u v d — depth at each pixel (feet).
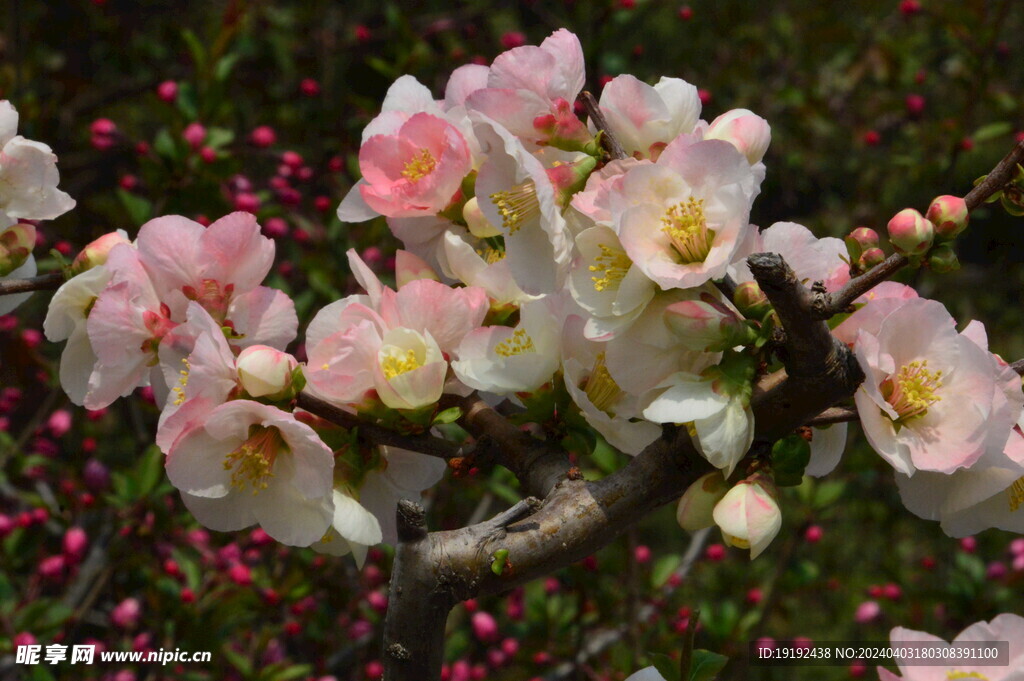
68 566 4.56
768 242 3.05
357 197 3.17
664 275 2.87
